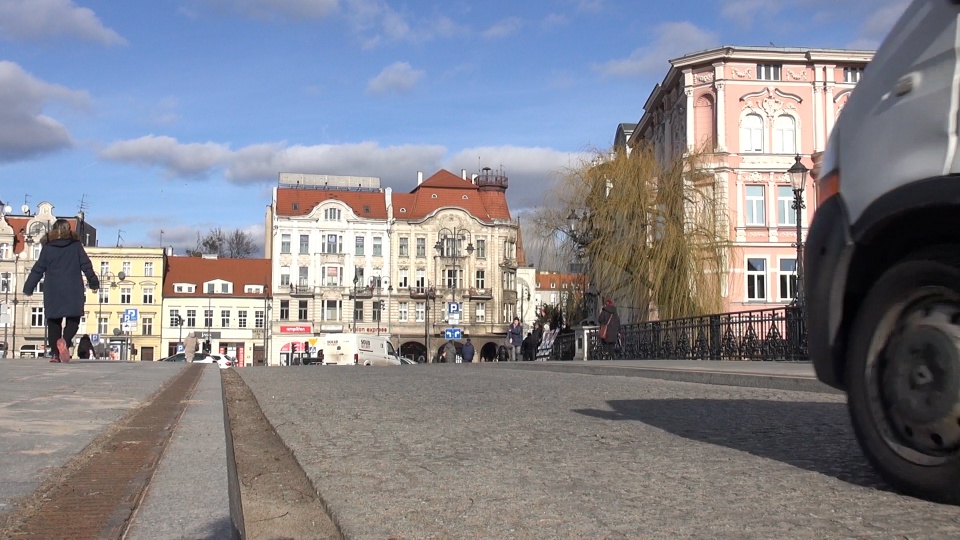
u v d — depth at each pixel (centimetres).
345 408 849
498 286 9138
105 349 7144
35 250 8762
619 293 3634
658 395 1039
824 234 432
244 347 9131
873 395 410
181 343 8750
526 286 11350
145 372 1212
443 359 5619
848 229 417
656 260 3538
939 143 381
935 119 384
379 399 961
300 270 8838
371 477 466
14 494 355
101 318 8912
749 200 4941
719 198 3734
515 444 596
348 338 5109
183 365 1631
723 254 3622
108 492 364
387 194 9169
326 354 5103
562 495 421
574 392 1092
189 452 464
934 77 389
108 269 8956
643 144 3828
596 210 3634
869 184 409
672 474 478
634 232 3575
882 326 405
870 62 444
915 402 389
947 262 378
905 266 394
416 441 610
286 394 1033
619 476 473
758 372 1295
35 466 414
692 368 1533
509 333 4081
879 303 406
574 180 3709
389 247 8950
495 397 996
